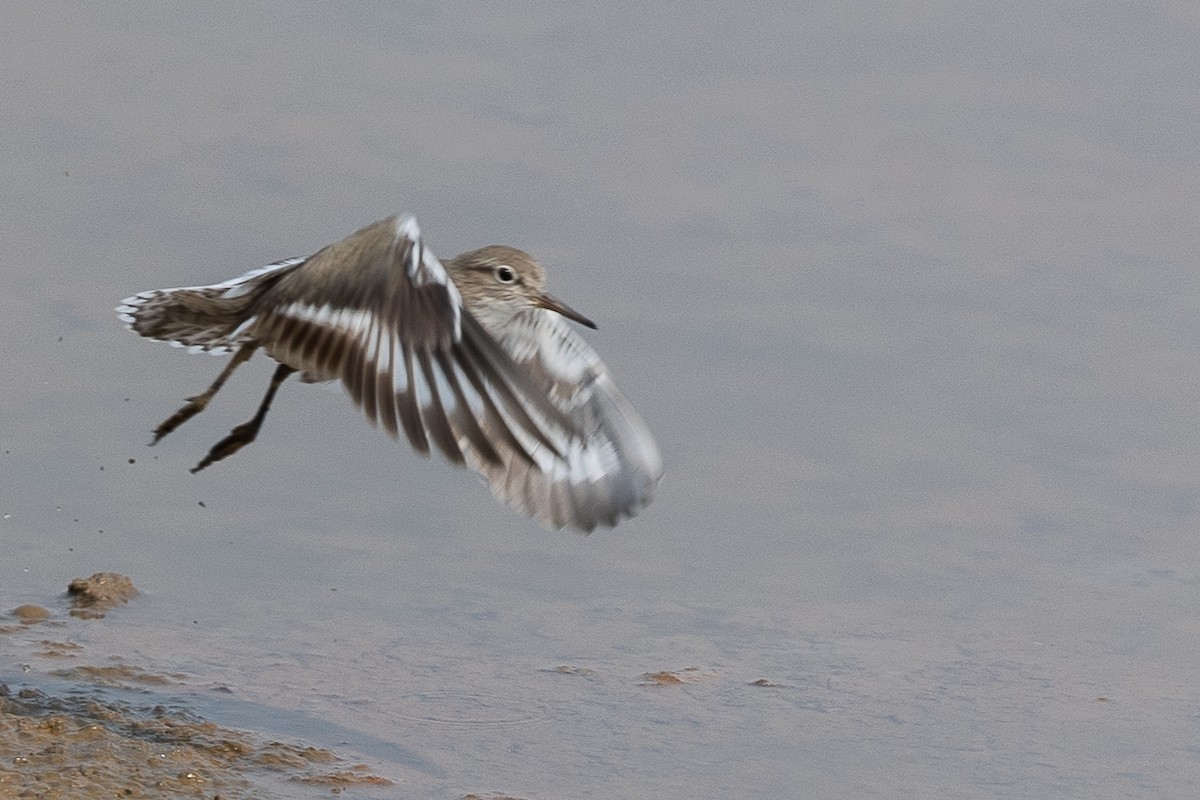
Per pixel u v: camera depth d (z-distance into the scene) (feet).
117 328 59.77
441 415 28.43
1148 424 60.34
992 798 39.96
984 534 54.24
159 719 39.91
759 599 50.29
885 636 48.34
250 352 38.34
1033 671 46.55
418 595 48.91
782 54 83.71
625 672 45.29
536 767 39.83
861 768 40.98
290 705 41.86
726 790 39.55
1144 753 42.45
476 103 77.20
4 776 35.91
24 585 47.50
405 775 38.73
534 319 36.17
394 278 29.01
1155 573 52.31
